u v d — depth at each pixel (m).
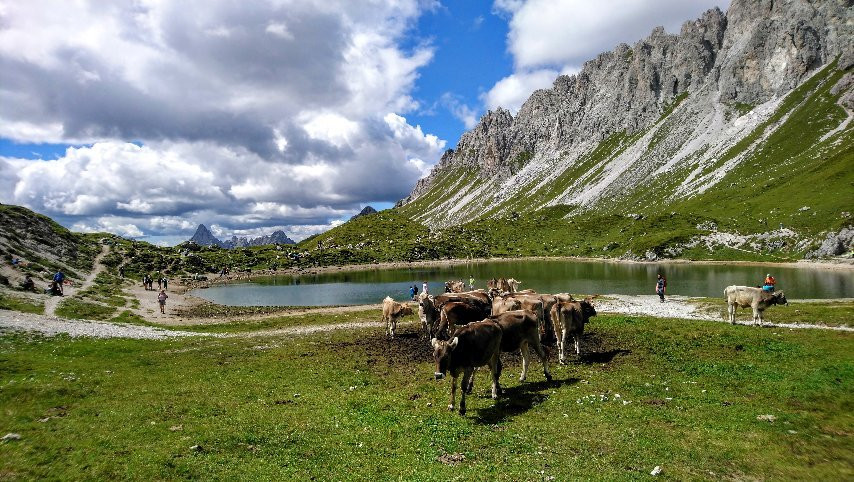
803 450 12.96
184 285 124.50
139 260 145.00
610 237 196.75
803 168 187.50
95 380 21.34
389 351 29.11
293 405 17.92
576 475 11.79
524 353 20.55
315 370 24.03
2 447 13.02
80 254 108.06
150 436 14.44
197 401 18.34
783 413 15.60
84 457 12.76
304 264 195.38
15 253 76.19
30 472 11.73
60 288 60.41
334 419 16.20
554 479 11.57
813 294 67.56
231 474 12.05
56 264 86.06
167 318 55.44
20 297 49.09
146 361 26.41
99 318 48.06
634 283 94.75
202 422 15.88
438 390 19.94
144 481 11.56
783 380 19.09
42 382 19.92
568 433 14.51
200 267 164.25
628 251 164.50
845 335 26.78
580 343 28.64
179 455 13.09
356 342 32.62
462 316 25.55
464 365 17.14
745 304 33.50
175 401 18.31
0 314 38.22
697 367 21.81
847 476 11.58
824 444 13.34
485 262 190.50
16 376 20.89
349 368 24.42
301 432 14.97
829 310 38.44
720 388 18.67
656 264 144.12
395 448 13.73
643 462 12.48
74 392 19.11
